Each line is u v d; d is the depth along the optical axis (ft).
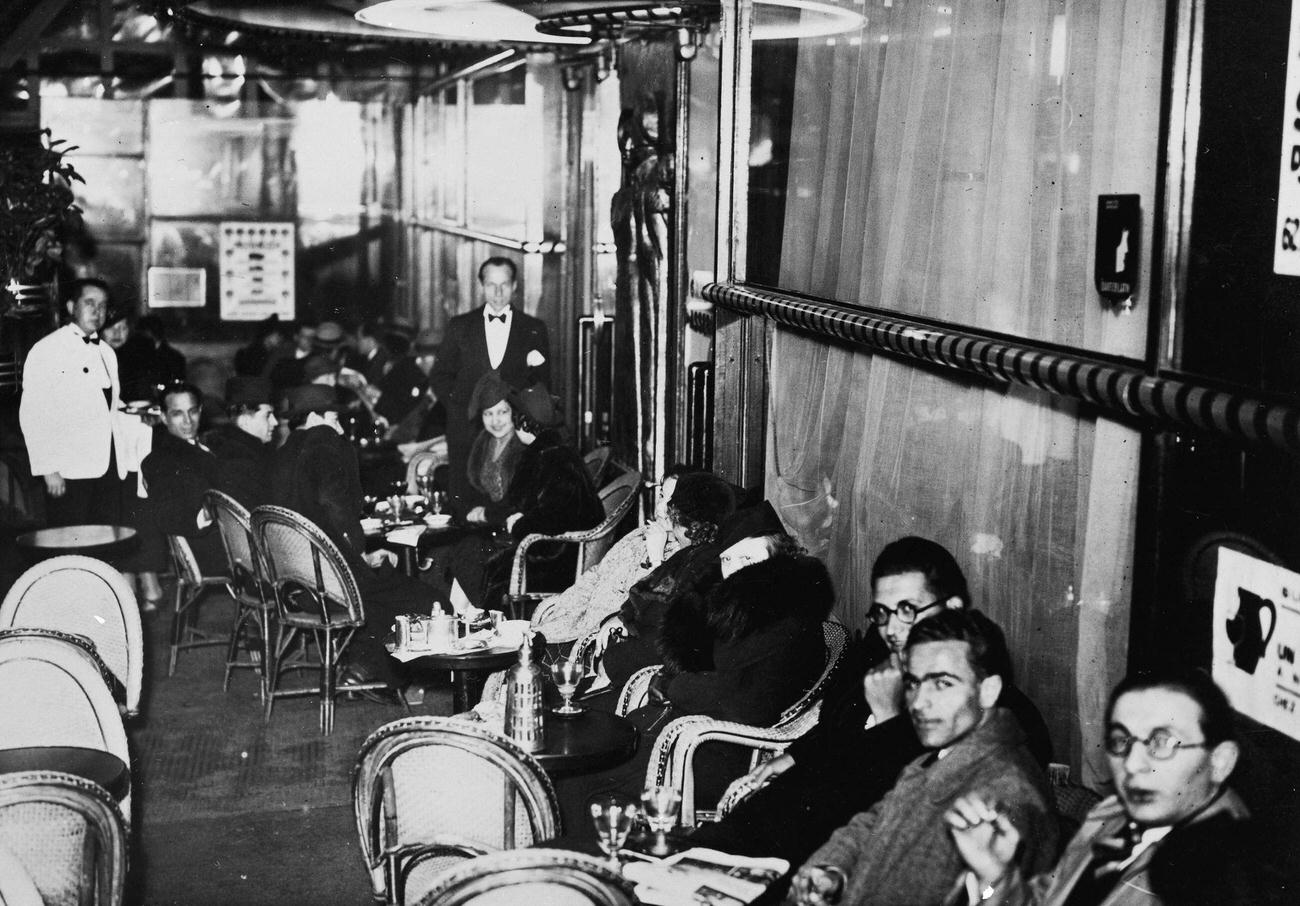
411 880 11.76
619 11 17.98
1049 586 11.71
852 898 9.96
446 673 22.24
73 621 15.52
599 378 27.50
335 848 16.06
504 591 21.54
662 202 22.26
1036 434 11.86
